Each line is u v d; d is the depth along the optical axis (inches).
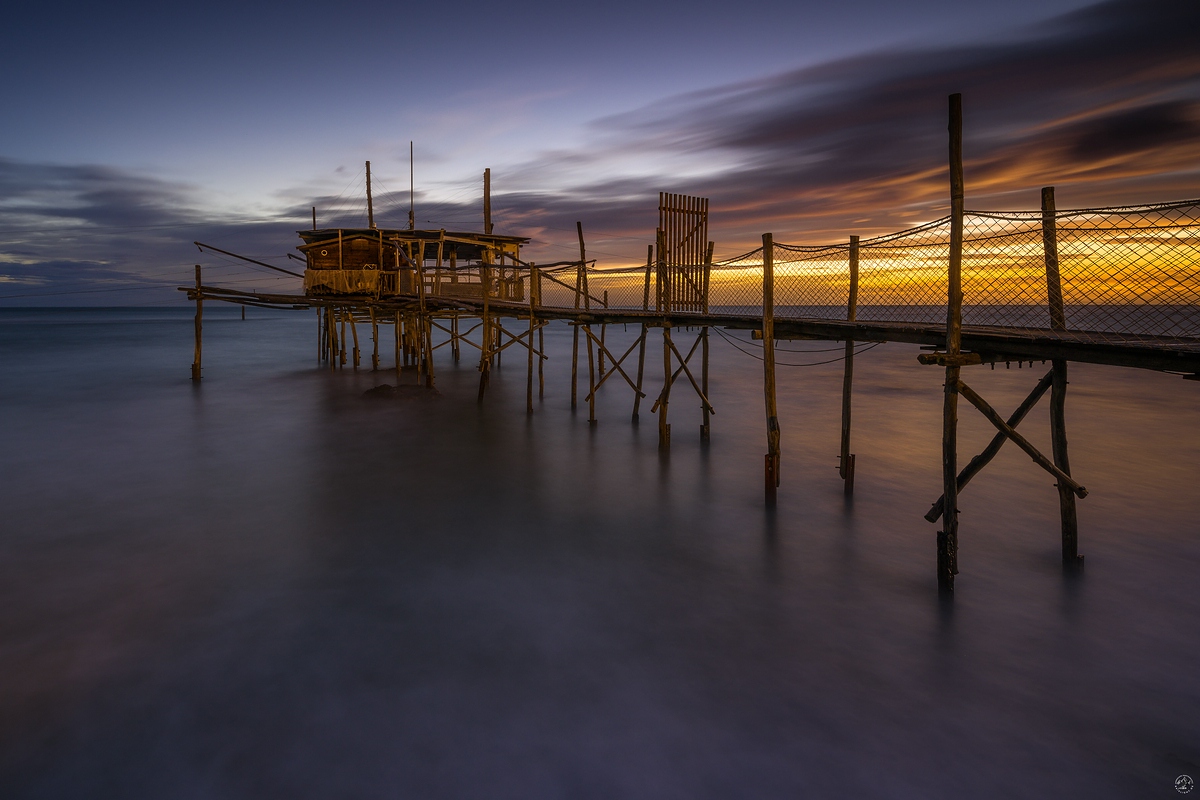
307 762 170.4
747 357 1437.0
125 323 3373.5
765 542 328.2
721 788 162.7
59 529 343.0
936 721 188.1
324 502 390.6
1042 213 237.9
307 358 1354.6
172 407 724.0
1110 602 259.0
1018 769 168.9
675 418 668.7
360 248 1000.9
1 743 176.2
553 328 2628.0
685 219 518.9
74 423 632.4
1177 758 172.2
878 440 558.9
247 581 279.6
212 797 158.6
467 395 829.2
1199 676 209.8
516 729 183.8
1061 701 197.5
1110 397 786.8
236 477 444.8
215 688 201.6
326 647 226.1
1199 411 683.4
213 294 949.8
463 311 949.2
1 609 252.8
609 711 192.2
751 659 220.7
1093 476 434.3
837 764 171.2
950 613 252.1
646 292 630.5
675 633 238.4
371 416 671.1
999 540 324.2
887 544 324.5
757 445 542.9
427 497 401.4
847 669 214.8
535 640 232.5
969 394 263.0
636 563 302.4
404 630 238.8
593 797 159.3
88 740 177.8
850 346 401.7
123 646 225.9
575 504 388.5
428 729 183.5
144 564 297.6
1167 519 350.3
